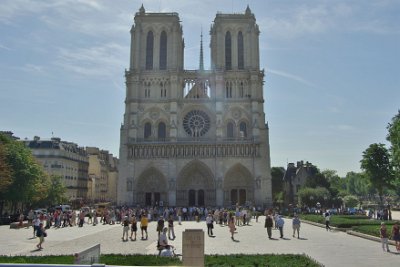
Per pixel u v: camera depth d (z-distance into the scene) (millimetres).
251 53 147500
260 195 136250
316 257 36406
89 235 60156
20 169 91312
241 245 46312
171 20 149375
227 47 149875
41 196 108000
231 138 141000
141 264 26188
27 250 42281
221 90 144250
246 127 144125
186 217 103438
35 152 146500
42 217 60906
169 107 144375
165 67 148125
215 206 133750
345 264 32531
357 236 56219
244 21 150250
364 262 33531
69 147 160750
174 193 136250
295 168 185875
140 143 139250
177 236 57250
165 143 138875
